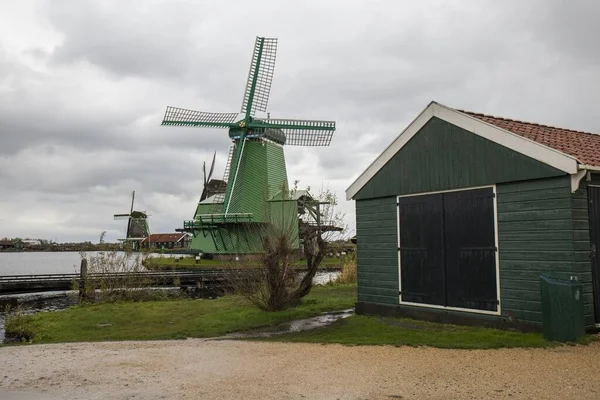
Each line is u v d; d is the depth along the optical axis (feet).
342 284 78.07
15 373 24.95
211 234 153.07
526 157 31.09
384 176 40.78
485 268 33.24
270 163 148.56
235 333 37.50
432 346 28.07
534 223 30.76
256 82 151.64
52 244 570.05
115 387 21.77
